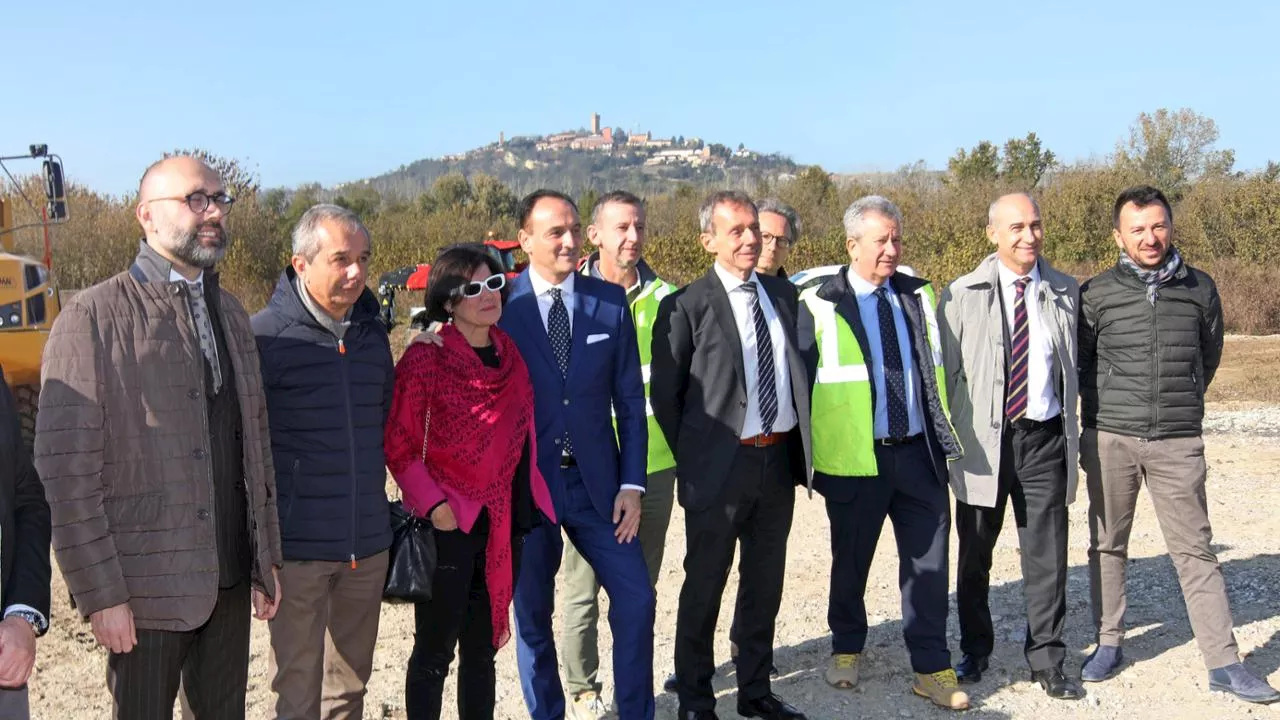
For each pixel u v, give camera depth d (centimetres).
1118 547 501
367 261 351
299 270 350
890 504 481
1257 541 709
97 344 292
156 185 307
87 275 2441
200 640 325
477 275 369
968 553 496
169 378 301
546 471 406
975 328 484
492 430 368
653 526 482
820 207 4019
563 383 411
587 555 417
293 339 343
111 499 296
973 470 479
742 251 430
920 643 471
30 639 251
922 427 468
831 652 534
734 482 432
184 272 315
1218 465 951
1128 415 487
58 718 454
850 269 482
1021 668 513
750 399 436
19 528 263
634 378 424
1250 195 2792
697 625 436
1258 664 508
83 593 285
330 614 365
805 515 823
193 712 333
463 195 5425
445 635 369
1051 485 479
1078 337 504
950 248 2534
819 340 469
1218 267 2381
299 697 343
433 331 379
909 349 471
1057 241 3222
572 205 414
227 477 319
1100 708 466
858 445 462
